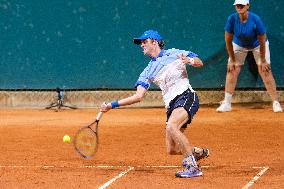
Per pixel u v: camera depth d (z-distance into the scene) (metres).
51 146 27.33
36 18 43.81
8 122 36.19
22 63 44.31
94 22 43.16
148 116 38.09
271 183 18.83
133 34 42.75
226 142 27.70
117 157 24.31
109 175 20.56
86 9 43.19
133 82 43.09
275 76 41.66
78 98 43.69
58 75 43.94
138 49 42.84
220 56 42.16
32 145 27.66
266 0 41.38
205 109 40.47
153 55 20.22
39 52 44.06
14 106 44.53
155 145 27.17
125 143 27.83
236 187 18.28
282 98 41.59
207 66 42.38
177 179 19.59
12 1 43.97
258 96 41.97
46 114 40.38
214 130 31.33
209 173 20.56
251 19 37.53
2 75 44.62
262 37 37.25
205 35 42.12
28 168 22.11
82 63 43.59
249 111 38.84
